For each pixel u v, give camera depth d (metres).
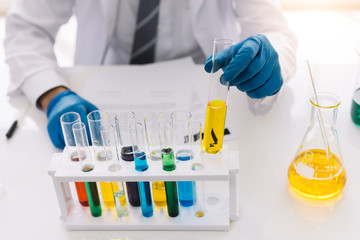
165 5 1.34
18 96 1.16
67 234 0.73
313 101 0.72
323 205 0.74
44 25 1.31
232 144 0.92
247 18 1.24
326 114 0.71
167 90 1.12
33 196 0.80
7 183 0.83
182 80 1.17
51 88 1.08
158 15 1.32
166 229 0.73
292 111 1.03
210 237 0.71
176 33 1.41
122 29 1.41
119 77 1.21
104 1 1.30
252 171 0.83
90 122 0.73
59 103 0.98
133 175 0.69
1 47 2.91
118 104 1.07
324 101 0.75
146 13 1.30
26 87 1.11
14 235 0.72
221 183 0.83
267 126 0.97
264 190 0.79
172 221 0.73
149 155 0.74
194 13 1.30
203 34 1.36
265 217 0.73
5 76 1.39
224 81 0.72
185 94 1.10
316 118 0.73
